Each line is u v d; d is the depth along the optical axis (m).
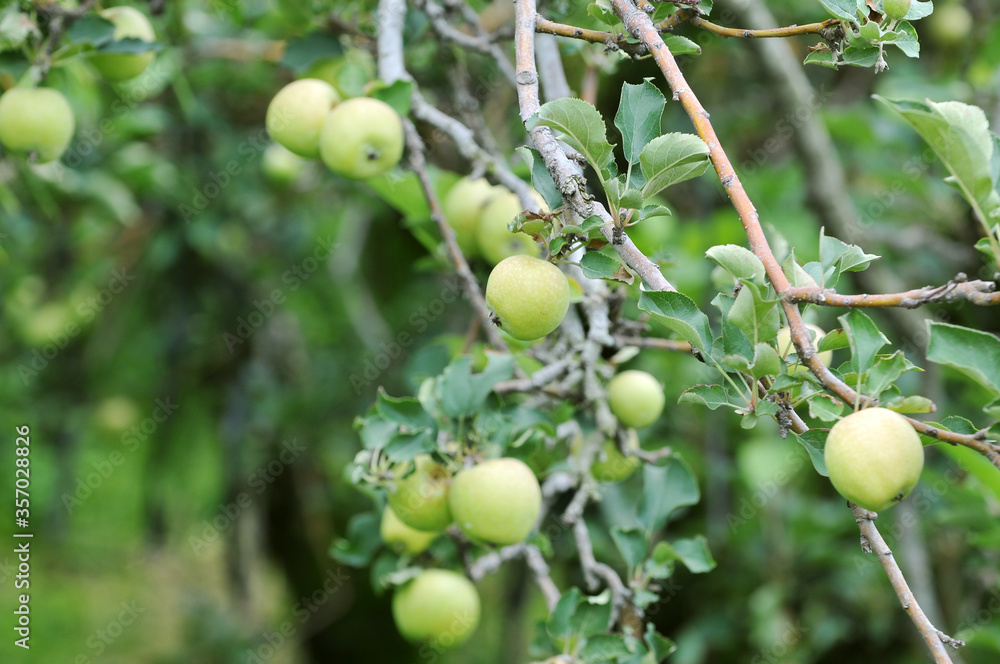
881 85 3.28
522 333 1.20
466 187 2.16
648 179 1.09
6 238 3.23
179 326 3.74
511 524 1.56
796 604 3.10
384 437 1.67
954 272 3.17
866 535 1.03
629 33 1.18
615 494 2.91
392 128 1.93
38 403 4.01
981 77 3.19
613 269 1.13
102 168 3.23
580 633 1.64
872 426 0.94
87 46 2.00
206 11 3.14
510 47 2.83
